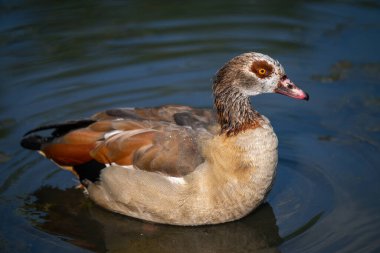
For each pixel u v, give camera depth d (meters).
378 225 10.96
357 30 17.97
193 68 16.73
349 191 12.00
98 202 11.90
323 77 16.08
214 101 11.51
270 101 15.63
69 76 16.39
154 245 11.10
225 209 11.02
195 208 10.95
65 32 18.31
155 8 19.66
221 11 19.44
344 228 10.96
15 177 12.83
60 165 12.09
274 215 11.56
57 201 12.23
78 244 11.01
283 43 17.64
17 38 17.97
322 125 14.36
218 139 11.08
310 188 12.23
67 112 14.88
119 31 18.38
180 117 11.80
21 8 19.50
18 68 16.69
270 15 19.14
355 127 14.10
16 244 10.93
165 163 10.94
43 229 11.41
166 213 11.17
